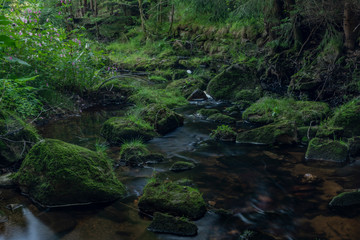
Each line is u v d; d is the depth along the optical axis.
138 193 3.09
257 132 4.56
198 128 5.24
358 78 5.93
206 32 12.75
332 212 2.70
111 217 2.66
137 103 6.57
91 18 16.23
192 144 4.52
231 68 7.42
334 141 3.96
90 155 3.17
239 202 2.90
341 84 6.14
